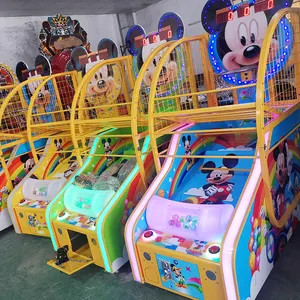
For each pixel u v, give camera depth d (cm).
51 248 327
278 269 234
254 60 260
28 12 611
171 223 230
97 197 283
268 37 195
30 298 257
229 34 266
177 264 213
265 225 218
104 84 375
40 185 350
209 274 197
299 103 254
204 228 214
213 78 296
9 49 611
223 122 287
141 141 330
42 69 427
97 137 326
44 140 410
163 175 259
